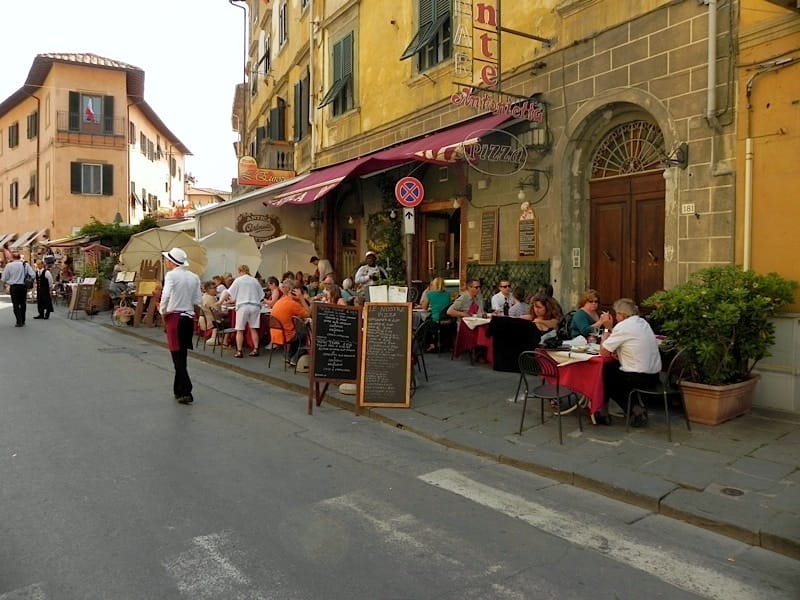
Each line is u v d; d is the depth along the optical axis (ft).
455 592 11.11
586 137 31.22
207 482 16.35
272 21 76.07
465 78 38.42
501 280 35.70
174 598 10.75
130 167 113.50
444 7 40.32
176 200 150.92
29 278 55.98
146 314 53.57
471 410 23.89
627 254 29.73
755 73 23.18
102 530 13.37
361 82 50.21
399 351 24.47
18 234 125.29
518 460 18.21
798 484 15.88
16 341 43.93
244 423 22.58
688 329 20.98
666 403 19.76
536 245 33.45
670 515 14.78
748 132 23.49
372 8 48.57
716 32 24.56
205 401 26.07
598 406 20.48
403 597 10.90
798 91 22.07
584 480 16.62
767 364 22.76
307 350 30.96
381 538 13.25
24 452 18.67
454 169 40.14
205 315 40.06
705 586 11.55
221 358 36.32
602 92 29.58
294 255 57.16
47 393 26.91
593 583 11.57
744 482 16.05
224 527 13.61
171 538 13.03
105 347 41.96
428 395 26.35
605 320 25.72
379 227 49.01
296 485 16.30
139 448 19.22
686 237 25.86
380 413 23.52
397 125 45.78
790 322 22.06
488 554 12.62
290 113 68.49
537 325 29.04
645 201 28.86
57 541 12.84
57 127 105.91
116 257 73.61
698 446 18.94
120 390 27.86
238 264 54.70
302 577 11.51
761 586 11.59
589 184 31.58
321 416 23.99
